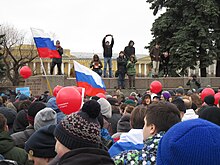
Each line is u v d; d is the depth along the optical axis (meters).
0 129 4.09
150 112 2.98
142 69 61.44
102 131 4.75
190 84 21.56
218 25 27.89
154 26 28.95
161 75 25.58
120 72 21.48
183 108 5.82
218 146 1.61
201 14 27.11
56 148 2.62
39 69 58.34
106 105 6.36
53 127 3.55
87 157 2.30
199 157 1.61
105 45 22.31
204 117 4.00
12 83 52.09
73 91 5.80
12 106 7.80
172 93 12.77
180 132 1.68
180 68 27.34
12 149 4.02
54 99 6.61
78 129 2.54
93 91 10.01
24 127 5.47
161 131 2.92
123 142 3.70
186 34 27.02
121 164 2.82
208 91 10.72
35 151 3.49
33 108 5.02
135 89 21.66
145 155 2.79
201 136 1.64
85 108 2.62
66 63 61.72
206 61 27.55
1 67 37.50
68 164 2.28
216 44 27.92
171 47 28.09
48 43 15.16
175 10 28.03
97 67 20.80
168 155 1.67
